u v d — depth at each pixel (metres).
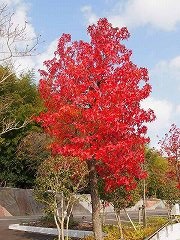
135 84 14.31
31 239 22.91
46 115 14.48
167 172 35.03
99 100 13.64
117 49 14.64
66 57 14.93
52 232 24.83
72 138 14.12
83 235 22.62
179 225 26.22
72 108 13.93
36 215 39.78
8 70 14.67
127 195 21.23
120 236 20.62
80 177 18.20
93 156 14.24
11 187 40.97
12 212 39.03
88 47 14.54
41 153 34.72
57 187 17.72
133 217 37.78
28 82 40.25
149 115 14.42
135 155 14.43
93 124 13.72
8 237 23.86
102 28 14.88
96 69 14.12
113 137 14.06
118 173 14.92
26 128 38.53
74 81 14.38
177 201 33.44
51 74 15.10
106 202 23.44
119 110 13.55
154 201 56.81
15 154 39.66
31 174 41.94
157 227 23.42
